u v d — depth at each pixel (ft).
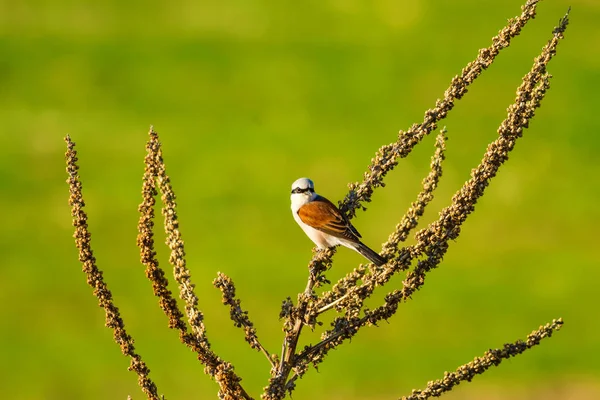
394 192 102.32
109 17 149.79
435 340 73.97
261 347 18.37
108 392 66.74
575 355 71.00
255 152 113.91
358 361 70.44
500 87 125.18
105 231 96.32
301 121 121.60
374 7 154.92
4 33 142.92
